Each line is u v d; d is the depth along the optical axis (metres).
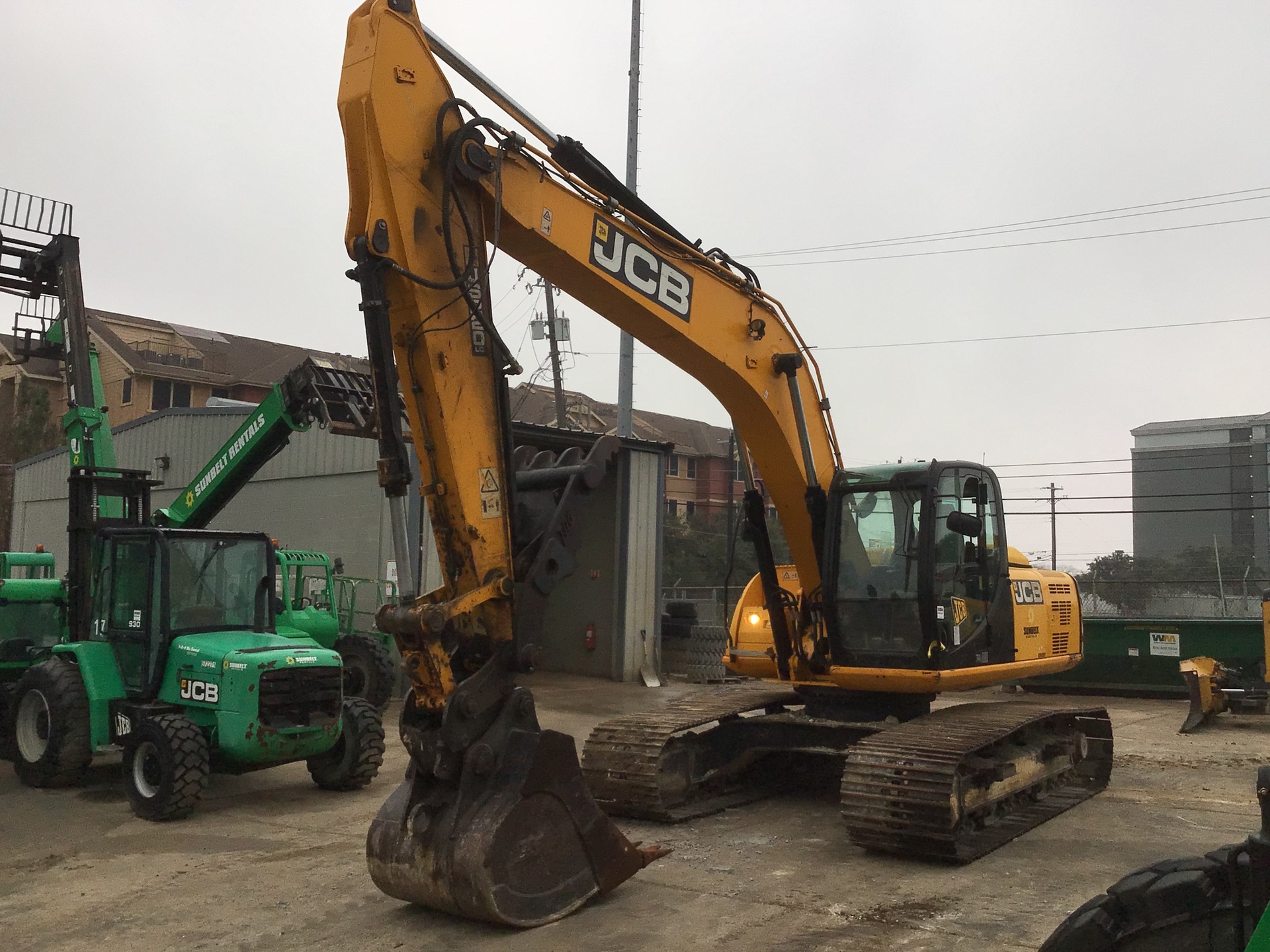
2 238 11.88
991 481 8.54
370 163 5.12
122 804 8.41
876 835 6.54
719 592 29.42
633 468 18.38
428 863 5.11
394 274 5.17
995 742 7.33
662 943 4.98
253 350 41.94
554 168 5.95
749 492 8.38
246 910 5.61
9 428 32.62
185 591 8.88
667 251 6.73
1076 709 8.71
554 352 33.66
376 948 4.97
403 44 5.30
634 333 6.86
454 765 5.09
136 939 5.18
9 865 6.59
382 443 5.08
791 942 5.00
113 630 9.00
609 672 18.20
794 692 9.14
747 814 7.97
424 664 5.04
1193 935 2.75
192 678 8.42
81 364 11.46
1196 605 27.56
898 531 7.80
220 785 9.19
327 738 8.59
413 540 15.71
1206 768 10.41
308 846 7.05
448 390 5.25
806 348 7.99
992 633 8.29
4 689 10.09
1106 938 2.81
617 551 18.17
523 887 5.12
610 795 7.66
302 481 18.12
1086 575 31.67
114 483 10.65
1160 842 7.11
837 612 7.96
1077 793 8.66
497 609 5.32
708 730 8.38
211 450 20.73
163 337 39.66
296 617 14.03
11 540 27.45
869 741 6.93
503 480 5.45
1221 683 13.63
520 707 5.31
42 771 8.84
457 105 5.39
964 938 5.06
